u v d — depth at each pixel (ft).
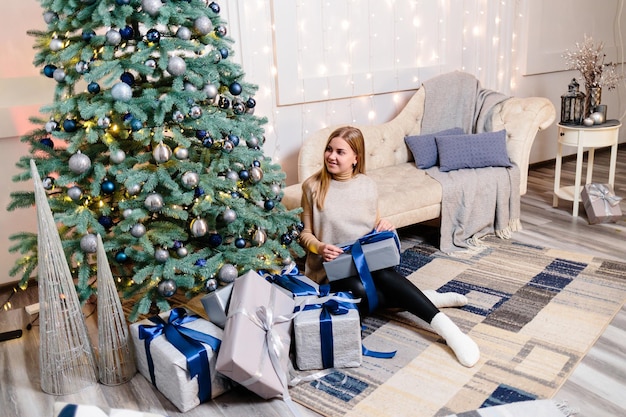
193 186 6.33
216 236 6.76
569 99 10.98
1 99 8.05
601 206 10.24
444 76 11.22
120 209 6.45
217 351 5.53
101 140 6.40
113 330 5.82
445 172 9.85
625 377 5.66
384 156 10.55
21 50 8.20
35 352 6.69
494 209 9.76
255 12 9.41
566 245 9.30
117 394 5.78
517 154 10.19
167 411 5.48
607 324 6.66
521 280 7.99
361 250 6.53
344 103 10.98
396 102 11.73
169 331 5.76
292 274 6.84
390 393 5.53
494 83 13.01
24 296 8.41
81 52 6.15
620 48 15.40
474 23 12.41
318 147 9.59
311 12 10.12
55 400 5.74
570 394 5.40
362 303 6.77
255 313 5.60
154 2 5.94
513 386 5.52
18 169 8.38
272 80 9.91
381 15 11.07
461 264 8.71
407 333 6.69
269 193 7.16
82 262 6.38
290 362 5.96
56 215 6.10
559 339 6.37
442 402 5.34
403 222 8.84
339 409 5.34
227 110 6.97
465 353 5.92
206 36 6.61
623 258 8.63
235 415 5.37
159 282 6.53
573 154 15.55
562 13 13.84
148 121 6.36
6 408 5.62
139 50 6.16
